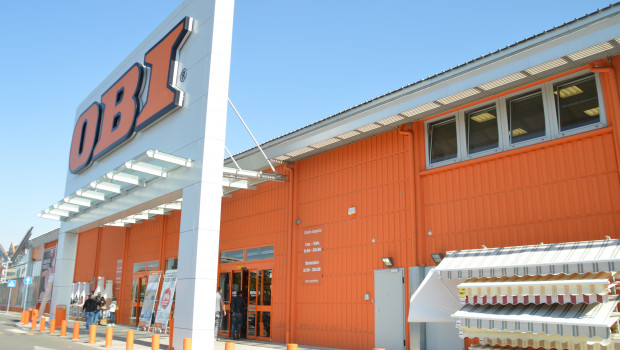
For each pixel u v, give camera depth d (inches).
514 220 440.8
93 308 886.4
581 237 394.9
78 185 903.1
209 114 550.9
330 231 620.7
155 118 646.5
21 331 786.8
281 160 689.6
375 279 549.0
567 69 411.8
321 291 614.2
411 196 526.6
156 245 997.8
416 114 514.9
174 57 636.7
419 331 486.0
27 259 1907.0
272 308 682.2
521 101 455.5
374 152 584.4
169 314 755.4
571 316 303.9
